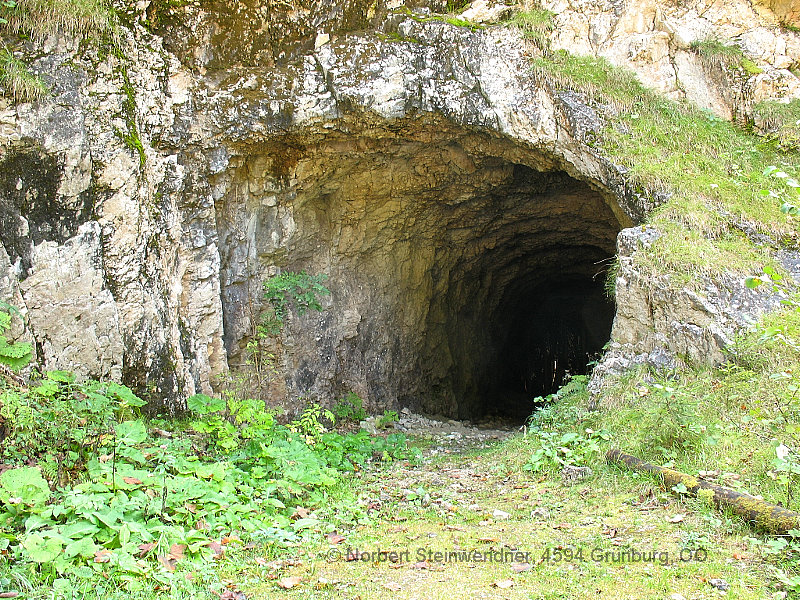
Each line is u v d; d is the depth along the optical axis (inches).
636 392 252.8
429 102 318.0
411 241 434.6
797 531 151.3
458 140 348.2
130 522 157.8
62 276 251.8
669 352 261.7
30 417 188.5
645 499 192.2
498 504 209.5
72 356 251.9
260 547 166.7
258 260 349.1
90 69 265.9
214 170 311.1
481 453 291.9
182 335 295.4
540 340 728.3
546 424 283.4
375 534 182.2
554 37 329.7
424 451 323.0
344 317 396.8
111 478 176.7
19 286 242.2
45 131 250.7
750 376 232.2
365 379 413.4
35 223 248.2
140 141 280.1
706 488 181.0
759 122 330.6
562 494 209.9
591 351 729.6
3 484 157.1
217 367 312.2
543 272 582.2
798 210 146.3
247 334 342.3
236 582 146.4
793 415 210.5
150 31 295.9
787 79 338.3
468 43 315.6
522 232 476.4
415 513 204.1
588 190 416.8
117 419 240.8
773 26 353.1
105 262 264.1
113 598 131.6
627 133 311.1
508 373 649.6
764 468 188.7
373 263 418.0
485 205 426.3
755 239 278.4
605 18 334.6
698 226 280.2
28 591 130.8
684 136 313.0
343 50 315.6
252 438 243.4
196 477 195.3
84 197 259.9
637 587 136.1
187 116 301.9
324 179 357.1
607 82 320.2
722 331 250.5
